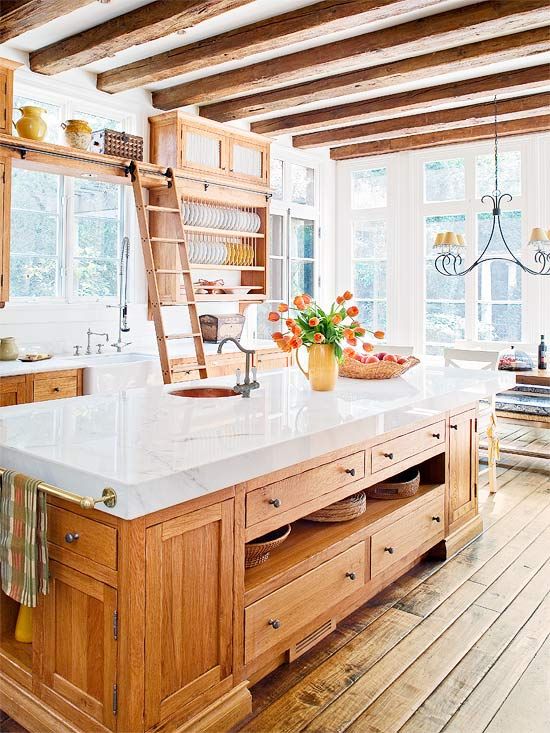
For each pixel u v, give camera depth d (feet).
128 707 5.52
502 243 21.79
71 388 13.89
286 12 12.52
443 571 10.52
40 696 6.42
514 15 11.69
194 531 6.06
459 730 6.57
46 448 6.20
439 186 22.97
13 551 6.07
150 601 5.61
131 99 16.94
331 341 9.87
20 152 13.15
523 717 6.79
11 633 7.27
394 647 8.15
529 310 21.29
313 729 6.55
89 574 5.79
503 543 11.76
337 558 8.18
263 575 7.14
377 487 10.06
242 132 18.37
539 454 16.43
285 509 7.25
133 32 12.39
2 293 13.12
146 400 8.91
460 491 11.64
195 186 17.20
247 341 20.22
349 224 24.85
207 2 11.09
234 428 7.17
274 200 21.95
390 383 11.12
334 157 24.31
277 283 22.43
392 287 23.86
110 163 14.85
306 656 7.93
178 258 16.93
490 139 21.56
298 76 14.97
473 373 12.67
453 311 22.86
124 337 17.13
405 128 20.11
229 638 6.53
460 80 16.97
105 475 5.33
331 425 7.43
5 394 12.59
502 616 8.98
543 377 16.48
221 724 6.37
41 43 14.12
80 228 16.20
